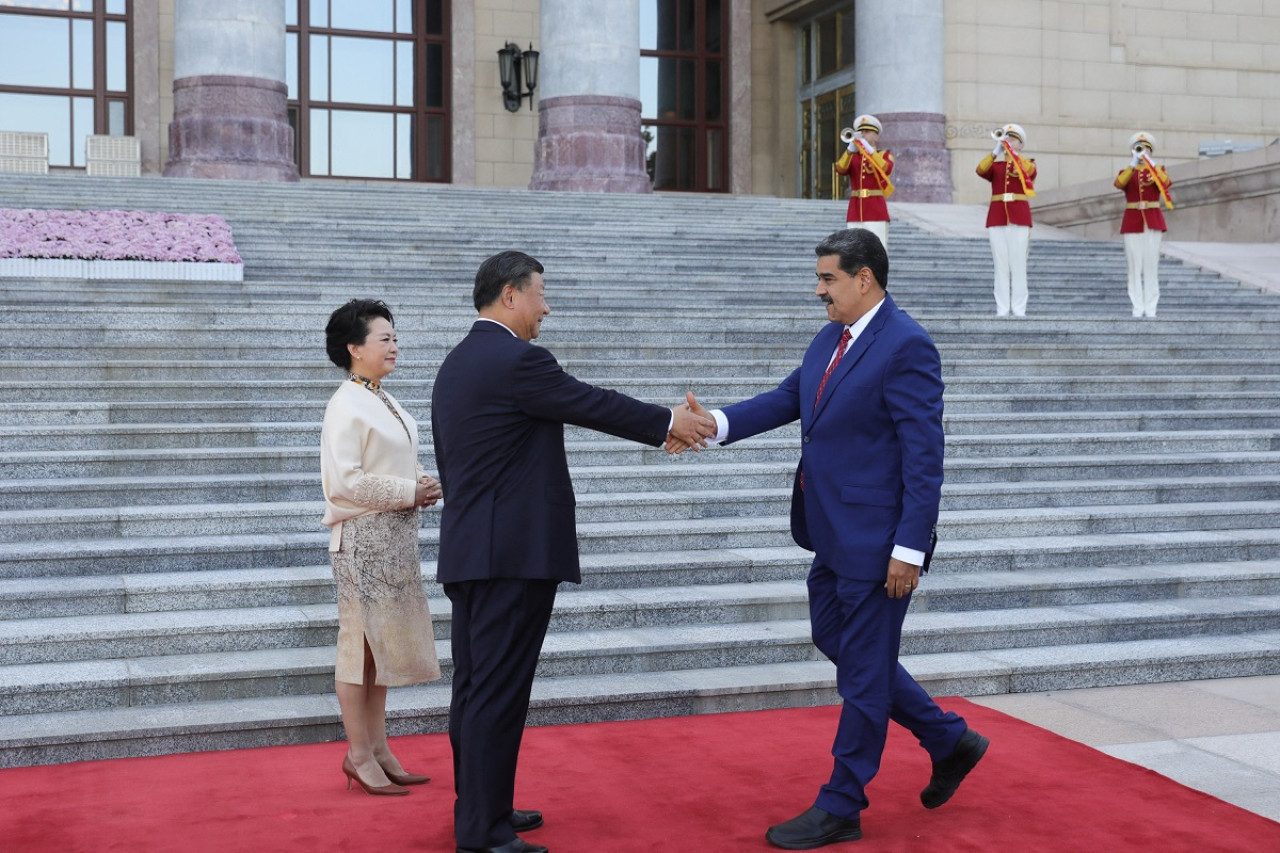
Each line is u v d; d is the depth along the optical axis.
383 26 26.02
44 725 5.46
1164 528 8.62
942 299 14.32
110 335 9.73
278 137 20.28
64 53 24.28
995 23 23.69
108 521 7.25
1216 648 6.98
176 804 4.84
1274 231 18.03
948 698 6.45
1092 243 17.55
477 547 4.37
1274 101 25.41
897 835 4.56
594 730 5.82
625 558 7.47
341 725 5.69
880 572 4.55
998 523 8.30
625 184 21.30
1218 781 5.18
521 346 4.45
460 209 16.30
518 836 4.43
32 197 14.57
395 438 4.98
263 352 9.85
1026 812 4.78
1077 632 7.10
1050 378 10.78
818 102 27.45
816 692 6.27
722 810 4.79
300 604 6.76
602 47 21.27
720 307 12.40
